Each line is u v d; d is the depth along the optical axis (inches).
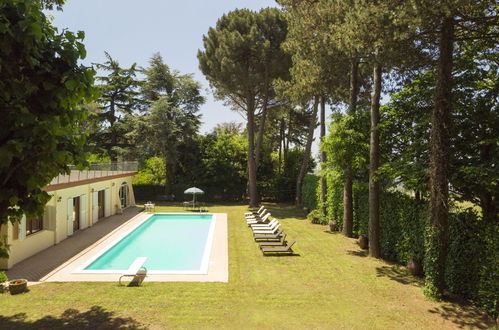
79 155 181.8
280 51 995.9
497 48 397.7
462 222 342.0
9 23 136.2
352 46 379.2
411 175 421.7
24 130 148.7
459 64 405.7
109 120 1433.3
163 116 1243.2
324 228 754.2
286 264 466.9
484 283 312.5
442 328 278.5
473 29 344.5
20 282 350.9
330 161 613.0
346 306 322.0
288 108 1243.2
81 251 537.3
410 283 390.9
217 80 1093.1
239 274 418.9
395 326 281.7
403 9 293.3
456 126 387.2
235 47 1005.2
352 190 672.4
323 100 868.6
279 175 1382.9
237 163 1332.4
